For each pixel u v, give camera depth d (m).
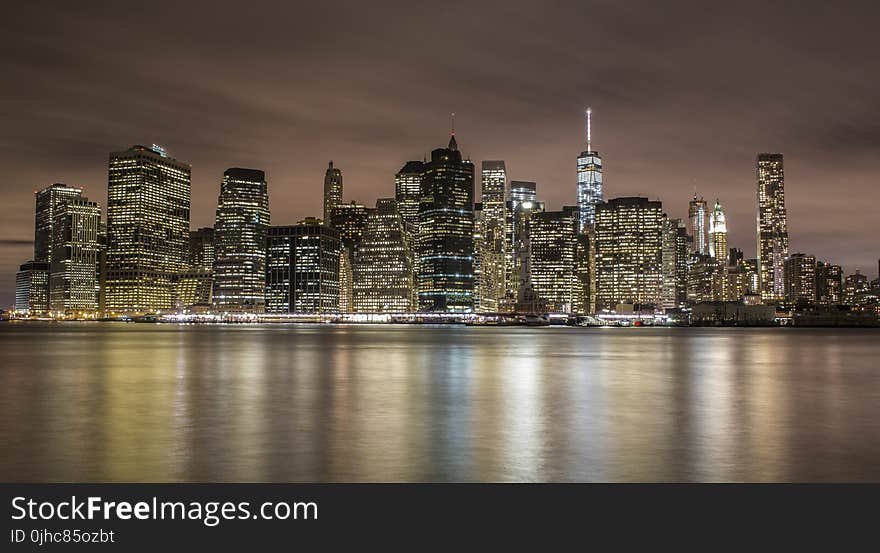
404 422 38.50
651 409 44.50
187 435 34.16
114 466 27.61
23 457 29.09
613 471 26.88
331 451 30.30
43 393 53.44
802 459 28.98
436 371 78.12
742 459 28.91
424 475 26.30
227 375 71.25
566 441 32.66
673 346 165.75
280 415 41.16
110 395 52.03
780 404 47.59
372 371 77.56
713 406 46.34
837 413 42.72
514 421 38.97
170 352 122.56
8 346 148.50
